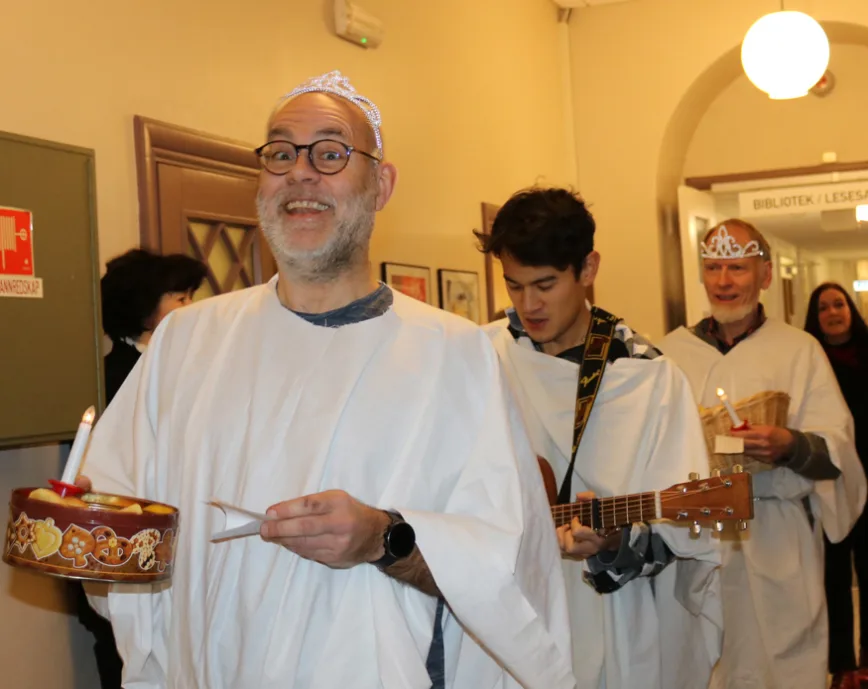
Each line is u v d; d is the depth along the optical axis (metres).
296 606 1.39
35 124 2.54
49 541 1.27
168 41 3.01
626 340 2.29
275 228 1.51
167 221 2.94
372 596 1.40
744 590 2.98
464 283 4.84
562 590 1.58
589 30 6.51
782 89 5.19
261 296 1.63
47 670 2.51
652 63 6.38
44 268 2.21
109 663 2.55
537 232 2.17
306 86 1.61
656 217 6.39
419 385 1.51
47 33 2.59
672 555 2.18
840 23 6.03
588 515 2.10
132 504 1.38
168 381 1.60
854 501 3.14
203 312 1.65
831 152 6.55
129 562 1.29
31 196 2.19
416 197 4.50
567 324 2.26
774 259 9.31
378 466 1.45
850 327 4.54
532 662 1.43
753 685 2.96
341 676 1.37
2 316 2.12
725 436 2.80
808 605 2.99
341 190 1.50
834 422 3.12
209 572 1.45
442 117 4.78
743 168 6.77
